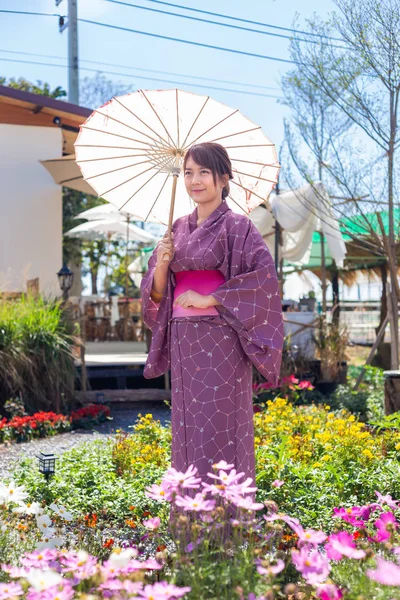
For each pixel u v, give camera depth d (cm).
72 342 905
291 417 635
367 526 328
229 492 248
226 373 328
